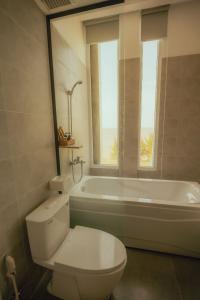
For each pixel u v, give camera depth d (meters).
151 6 2.11
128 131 2.54
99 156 2.86
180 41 2.18
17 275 1.16
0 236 1.01
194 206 1.55
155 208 1.63
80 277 1.07
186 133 2.38
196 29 2.13
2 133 1.01
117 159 2.76
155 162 2.58
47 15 1.47
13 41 1.08
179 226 1.61
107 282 1.07
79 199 1.80
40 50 1.40
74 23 2.08
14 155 1.11
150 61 2.37
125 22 2.25
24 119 1.21
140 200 1.68
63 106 1.84
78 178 2.33
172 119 2.39
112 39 2.34
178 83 2.28
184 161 2.46
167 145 2.47
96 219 1.80
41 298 1.30
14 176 1.12
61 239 1.31
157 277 1.45
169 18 2.16
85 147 2.61
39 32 1.38
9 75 1.05
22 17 1.17
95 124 2.77
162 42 2.25
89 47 2.49
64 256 1.16
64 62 1.83
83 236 1.36
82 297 1.17
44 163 1.49
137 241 1.75
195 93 2.26
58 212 1.28
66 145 1.69
